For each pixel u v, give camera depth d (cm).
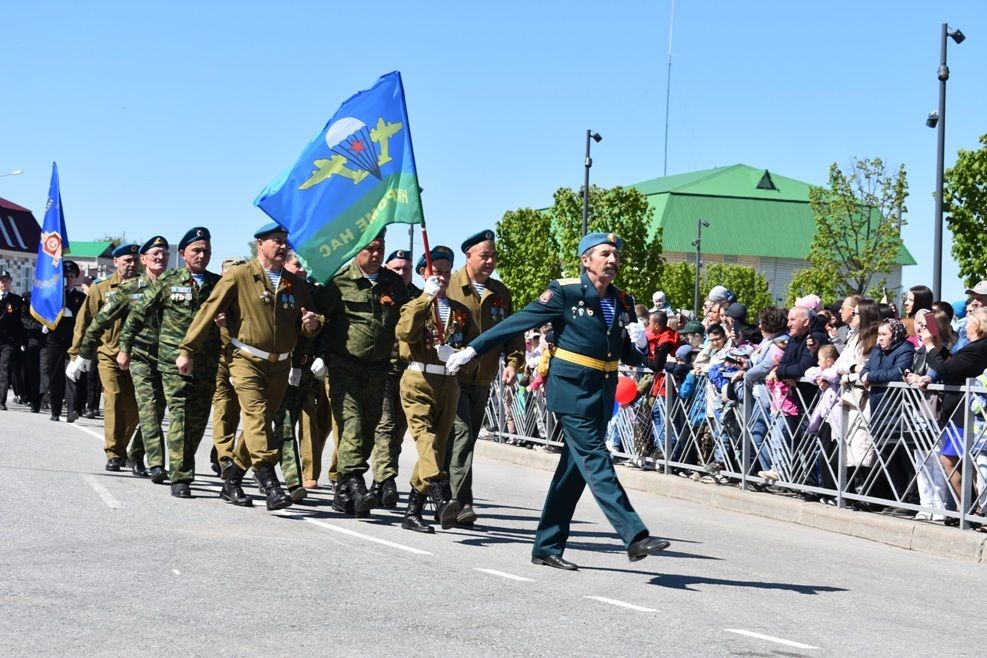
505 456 1578
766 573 785
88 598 583
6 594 584
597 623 586
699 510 1155
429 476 851
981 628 649
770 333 1192
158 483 1020
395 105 930
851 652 564
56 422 1641
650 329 1359
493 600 627
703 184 12194
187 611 565
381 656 502
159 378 1025
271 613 569
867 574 816
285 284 913
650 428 1356
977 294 1152
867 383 1055
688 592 692
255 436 900
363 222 917
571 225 5575
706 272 9494
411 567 708
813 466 1123
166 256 1070
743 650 549
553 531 752
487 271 898
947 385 980
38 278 1731
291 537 791
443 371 864
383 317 918
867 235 5219
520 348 934
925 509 1000
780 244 11688
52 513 830
